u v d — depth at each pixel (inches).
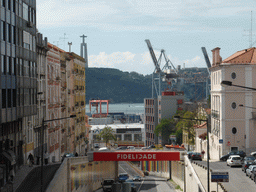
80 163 2760.8
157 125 7401.6
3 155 1953.7
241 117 3747.5
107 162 3681.1
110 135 7121.1
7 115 2086.6
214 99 4097.0
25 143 2593.5
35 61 2664.9
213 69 4126.5
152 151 3095.5
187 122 5570.9
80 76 5083.7
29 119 2721.5
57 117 3678.6
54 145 3521.2
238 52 4252.0
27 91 2465.6
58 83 3742.6
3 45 2041.1
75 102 4670.3
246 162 2497.5
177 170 3326.8
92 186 3137.3
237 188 1923.0
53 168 2378.2
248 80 3740.2
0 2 2007.9
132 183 2955.2
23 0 2401.6
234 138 3750.0
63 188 2194.9
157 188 3137.3
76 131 4712.1
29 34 2529.5
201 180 2112.5
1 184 1756.9
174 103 7839.6
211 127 4286.4
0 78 1989.4
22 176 2098.9
